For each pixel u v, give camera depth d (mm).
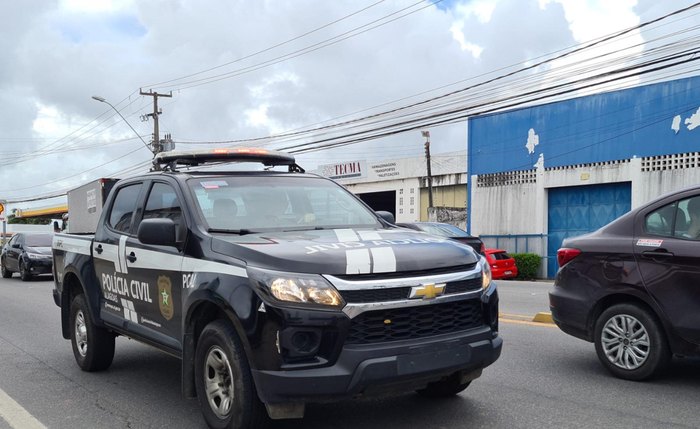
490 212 24391
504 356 6602
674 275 5199
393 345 3660
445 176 35156
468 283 4055
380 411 4762
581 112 21500
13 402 5273
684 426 4352
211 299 3949
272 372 3561
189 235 4457
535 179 22906
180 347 4477
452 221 32312
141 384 5844
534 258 21953
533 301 11875
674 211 5387
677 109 19016
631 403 4891
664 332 5320
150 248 4898
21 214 63594
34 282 18828
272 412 3637
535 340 7441
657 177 19469
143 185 5512
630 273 5473
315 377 3508
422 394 5121
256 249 3865
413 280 3770
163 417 4816
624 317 5562
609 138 20734
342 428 4395
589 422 4461
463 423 4480
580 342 7309
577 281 5922
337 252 3795
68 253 6562
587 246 5875
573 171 21750
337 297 3570
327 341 3564
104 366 6309
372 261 3734
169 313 4621
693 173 18641
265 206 4883
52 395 5484
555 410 4750
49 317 10516
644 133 19812
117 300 5562
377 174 38500
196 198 4691
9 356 7227
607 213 21141
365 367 3549
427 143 32688
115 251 5516
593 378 5676
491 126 24344
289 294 3559
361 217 5191
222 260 4020
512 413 4691
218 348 4012
